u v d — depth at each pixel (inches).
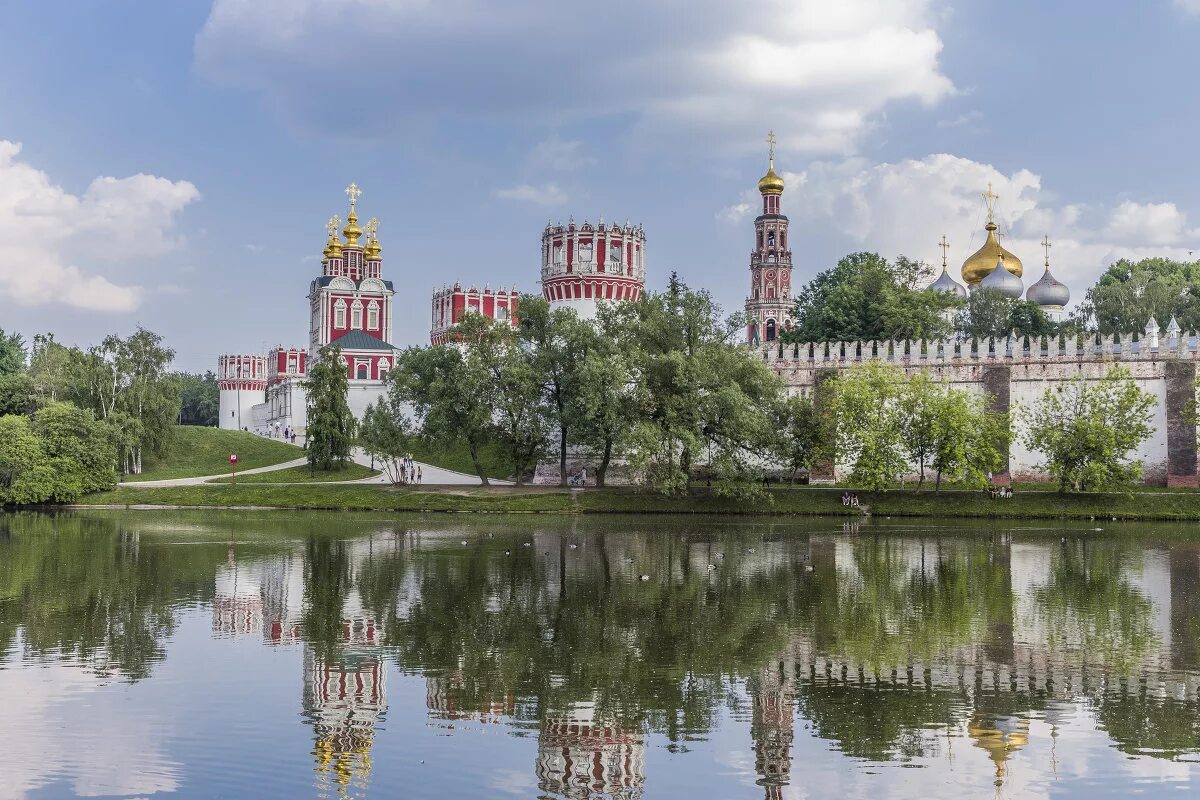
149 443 4168.3
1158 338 3457.2
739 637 1251.2
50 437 3430.1
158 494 3452.3
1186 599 1498.5
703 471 3437.5
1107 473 2901.1
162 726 912.9
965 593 1553.9
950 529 2517.2
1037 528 2546.8
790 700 988.6
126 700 987.9
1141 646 1198.9
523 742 874.1
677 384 3026.6
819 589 1599.4
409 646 1209.4
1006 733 892.6
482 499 3166.8
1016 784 779.4
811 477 3378.4
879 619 1359.5
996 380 3373.5
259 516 2974.9
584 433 3161.9
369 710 958.4
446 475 3964.1
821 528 2554.1
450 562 1902.1
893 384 3038.9
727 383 3073.3
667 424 3041.3
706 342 3223.4
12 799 748.6
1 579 1707.7
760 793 764.0
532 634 1272.1
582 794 759.7
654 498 3093.0
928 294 4141.2
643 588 1606.8
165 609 1439.5
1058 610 1418.6
